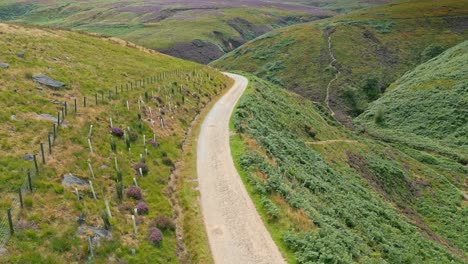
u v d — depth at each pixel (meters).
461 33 161.12
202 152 38.75
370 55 151.62
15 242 18.92
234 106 59.84
